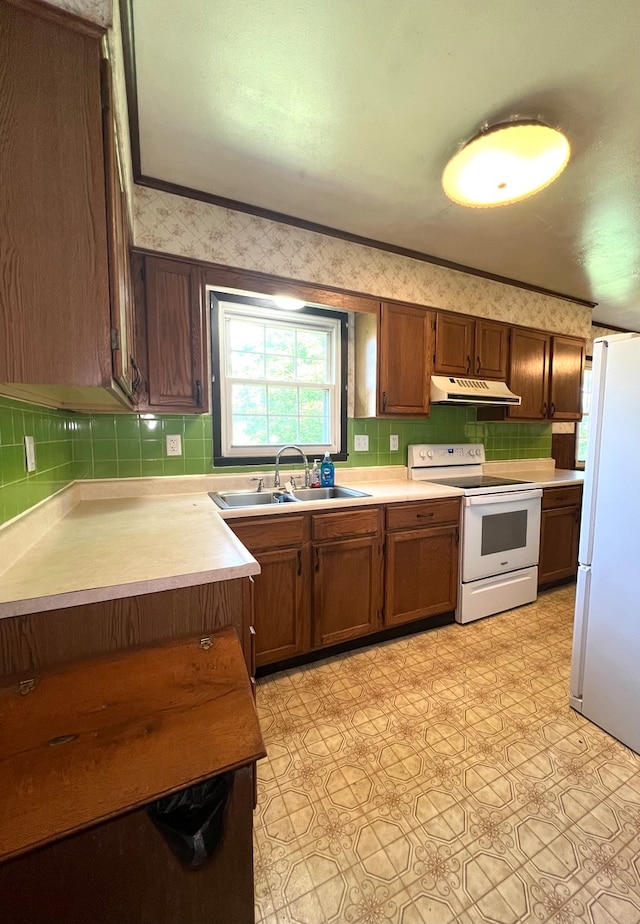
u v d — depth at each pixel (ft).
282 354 8.29
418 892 3.38
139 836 2.31
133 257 5.68
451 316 8.79
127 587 3.19
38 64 2.41
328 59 3.84
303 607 6.58
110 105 2.63
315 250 7.09
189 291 6.09
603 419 5.20
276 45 3.70
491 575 8.55
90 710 2.59
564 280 9.64
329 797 4.28
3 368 2.44
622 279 9.58
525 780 4.50
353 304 7.58
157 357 5.91
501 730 5.27
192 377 6.17
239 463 7.79
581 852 3.71
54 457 5.06
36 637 3.07
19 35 2.36
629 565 4.94
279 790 4.37
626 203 6.30
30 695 2.67
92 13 2.47
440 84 4.12
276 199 6.24
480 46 3.70
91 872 2.23
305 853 3.70
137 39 3.63
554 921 3.19
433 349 8.63
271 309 7.89
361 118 4.58
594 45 3.67
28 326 2.47
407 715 5.55
